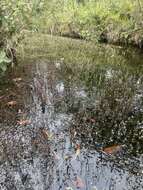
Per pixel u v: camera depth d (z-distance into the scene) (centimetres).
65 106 543
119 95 614
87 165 383
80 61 874
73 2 1488
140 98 604
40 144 421
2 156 393
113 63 885
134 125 488
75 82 679
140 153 414
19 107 525
